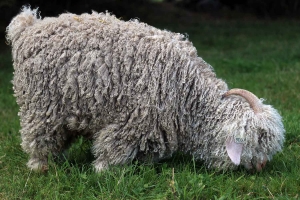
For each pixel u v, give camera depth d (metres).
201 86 4.15
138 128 4.08
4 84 8.50
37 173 4.41
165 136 4.18
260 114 4.03
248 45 12.98
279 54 10.97
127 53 4.04
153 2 19.69
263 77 8.61
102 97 4.05
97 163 4.32
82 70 4.01
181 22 17.39
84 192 4.05
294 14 19.31
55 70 4.05
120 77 4.04
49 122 4.17
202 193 3.96
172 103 4.06
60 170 4.29
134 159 4.34
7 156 4.97
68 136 4.42
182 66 4.11
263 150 4.08
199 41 13.79
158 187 4.06
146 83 4.02
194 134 4.23
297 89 7.64
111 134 4.13
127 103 4.04
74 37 4.07
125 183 4.07
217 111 4.11
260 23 17.56
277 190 4.06
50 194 3.99
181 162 4.57
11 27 4.38
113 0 15.38
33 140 4.25
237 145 4.02
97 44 4.06
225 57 11.12
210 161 4.29
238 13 19.70
